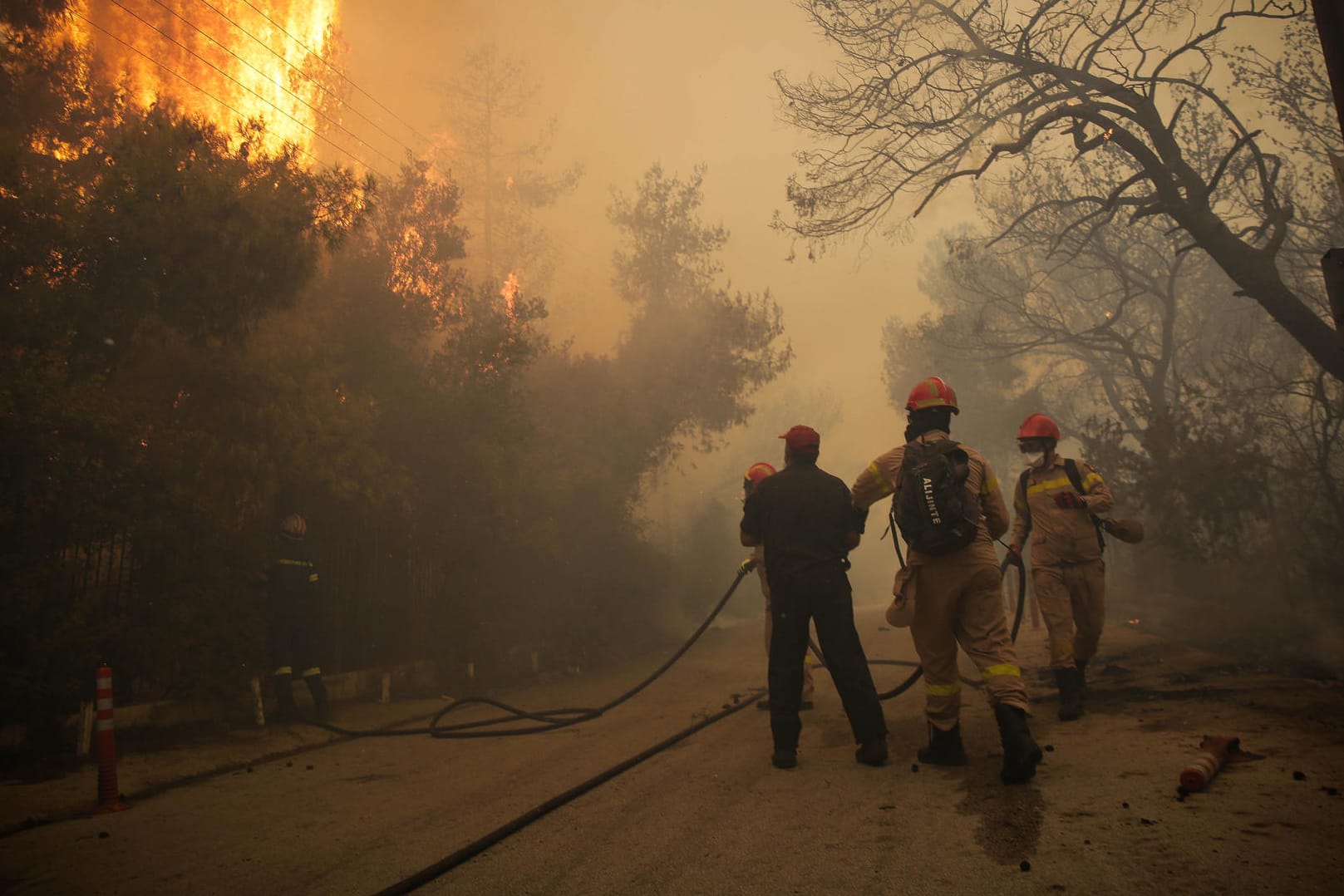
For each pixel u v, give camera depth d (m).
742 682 9.10
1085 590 5.74
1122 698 6.03
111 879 3.49
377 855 3.56
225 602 6.96
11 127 7.34
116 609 6.48
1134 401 14.86
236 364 7.26
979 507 4.24
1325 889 2.40
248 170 7.30
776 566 4.82
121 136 7.15
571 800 4.24
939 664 4.37
